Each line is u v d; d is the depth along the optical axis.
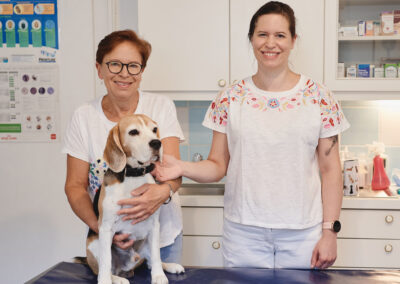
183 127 2.46
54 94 2.43
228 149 1.44
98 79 2.42
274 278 1.11
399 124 2.35
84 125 1.34
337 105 1.36
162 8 2.05
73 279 1.12
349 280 1.08
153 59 2.08
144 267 1.25
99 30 2.39
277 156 1.31
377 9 2.05
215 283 1.08
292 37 1.32
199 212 1.96
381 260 1.91
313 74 2.04
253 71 2.05
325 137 1.33
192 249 1.98
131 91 1.27
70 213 2.49
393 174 2.26
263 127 1.32
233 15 2.03
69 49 2.40
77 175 1.34
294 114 1.31
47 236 2.50
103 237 1.08
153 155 1.07
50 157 2.47
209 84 2.08
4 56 2.43
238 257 1.39
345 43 2.09
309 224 1.32
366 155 2.35
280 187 1.31
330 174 1.36
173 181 1.28
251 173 1.33
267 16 1.28
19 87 2.44
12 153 2.47
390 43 2.08
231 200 1.41
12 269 2.52
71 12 2.38
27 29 2.40
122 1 2.38
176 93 2.11
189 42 2.06
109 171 1.10
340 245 1.92
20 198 2.50
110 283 1.05
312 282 1.07
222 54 2.05
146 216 1.11
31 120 2.45
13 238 2.52
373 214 1.90
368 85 2.04
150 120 1.14
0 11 2.40
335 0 2.00
